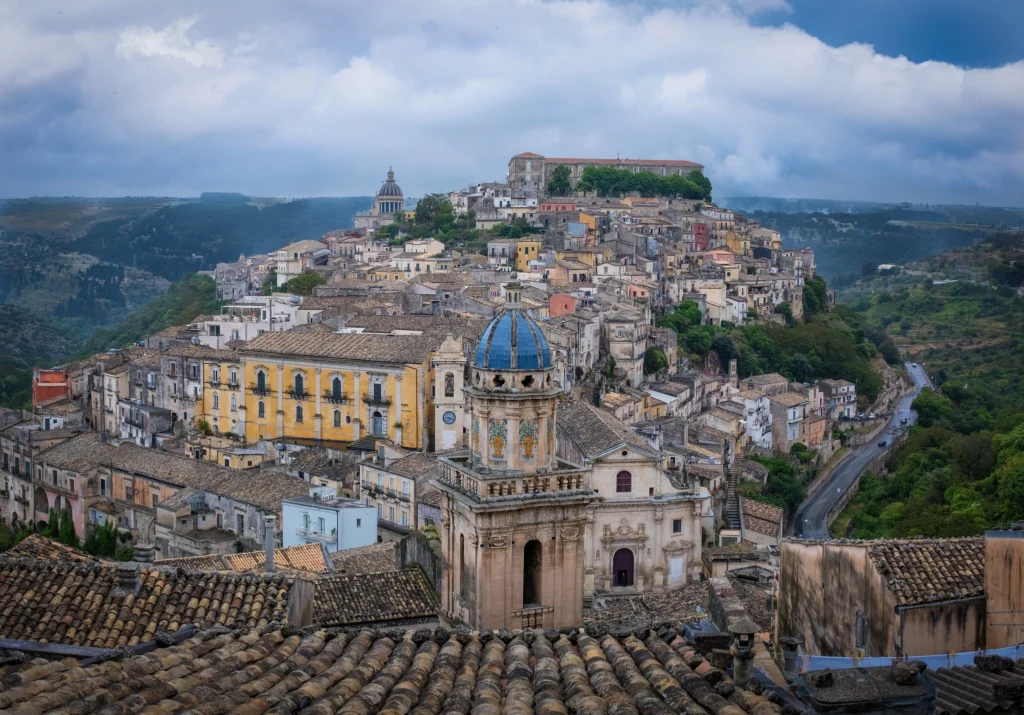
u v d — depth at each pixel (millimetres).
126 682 26047
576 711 26422
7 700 23703
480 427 52250
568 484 52344
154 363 174375
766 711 26031
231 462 143750
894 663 30562
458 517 53062
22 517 152125
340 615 58625
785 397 191875
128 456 136875
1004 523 108875
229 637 31719
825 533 152875
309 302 192375
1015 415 166250
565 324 172000
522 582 51656
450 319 169500
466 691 28375
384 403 144750
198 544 113750
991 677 30531
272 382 153875
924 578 43312
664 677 28703
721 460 144625
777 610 50906
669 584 95625
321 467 133250
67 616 43875
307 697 26750
